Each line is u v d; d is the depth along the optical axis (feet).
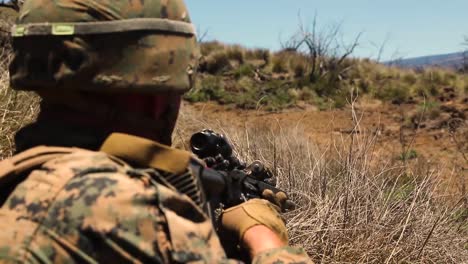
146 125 4.85
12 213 4.25
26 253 4.09
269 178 6.14
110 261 4.11
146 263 4.15
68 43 4.52
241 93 69.92
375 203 15.37
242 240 5.32
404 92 70.90
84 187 4.19
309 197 15.08
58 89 4.68
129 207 4.17
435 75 77.10
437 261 14.83
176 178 4.68
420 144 50.78
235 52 83.05
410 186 17.81
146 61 4.63
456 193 19.98
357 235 14.19
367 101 69.87
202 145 5.87
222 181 5.65
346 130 53.01
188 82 4.87
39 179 4.34
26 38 4.64
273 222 5.39
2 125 13.91
